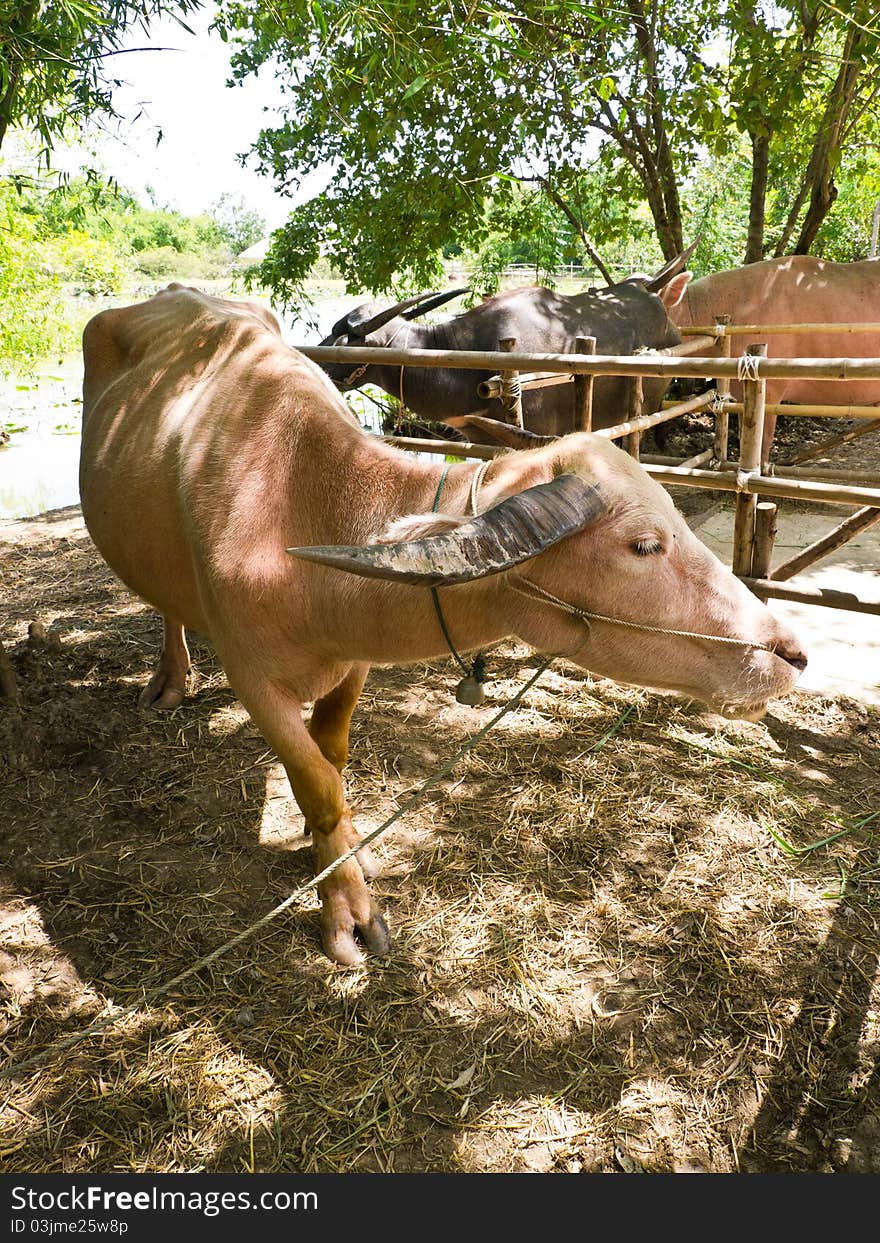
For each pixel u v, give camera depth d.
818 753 4.04
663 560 2.35
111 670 4.71
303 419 2.73
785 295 7.85
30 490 9.74
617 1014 2.77
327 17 3.77
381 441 2.81
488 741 4.10
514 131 8.27
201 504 2.76
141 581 3.37
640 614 2.38
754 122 8.38
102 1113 2.46
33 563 6.64
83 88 3.59
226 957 2.95
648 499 2.33
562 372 4.41
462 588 2.39
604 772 3.87
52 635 4.79
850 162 12.31
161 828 3.53
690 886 3.25
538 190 9.86
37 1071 2.56
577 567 2.31
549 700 4.44
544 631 2.44
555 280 14.62
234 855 3.39
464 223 9.40
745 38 8.15
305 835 3.51
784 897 3.19
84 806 3.62
